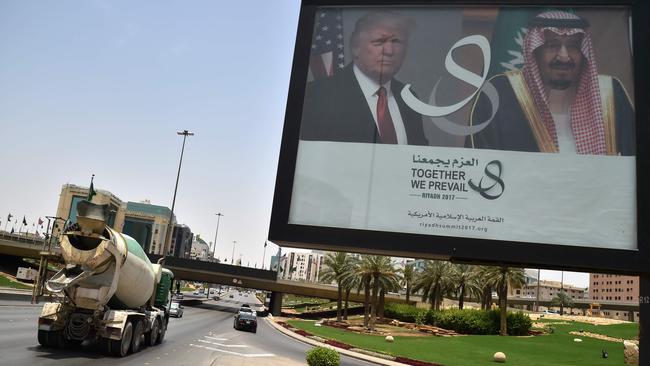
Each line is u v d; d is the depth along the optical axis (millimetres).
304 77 11336
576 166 10125
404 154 10695
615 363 36125
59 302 15938
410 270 80125
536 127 10422
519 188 10180
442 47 11125
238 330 37594
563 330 70062
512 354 39906
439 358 33375
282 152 10977
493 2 11148
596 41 10641
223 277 80750
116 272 15914
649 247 9438
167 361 16188
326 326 61156
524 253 9836
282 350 25766
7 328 19938
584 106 10367
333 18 11617
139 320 17844
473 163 10438
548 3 10953
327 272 70188
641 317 9461
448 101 10844
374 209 10508
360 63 11289
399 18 11414
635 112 10086
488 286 66250
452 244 10070
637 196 9703
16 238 69688
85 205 15375
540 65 10703
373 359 29547
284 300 174375
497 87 10750
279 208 10703
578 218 9875
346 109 11086
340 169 10797
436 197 10383
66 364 13328
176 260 80250
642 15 10461
